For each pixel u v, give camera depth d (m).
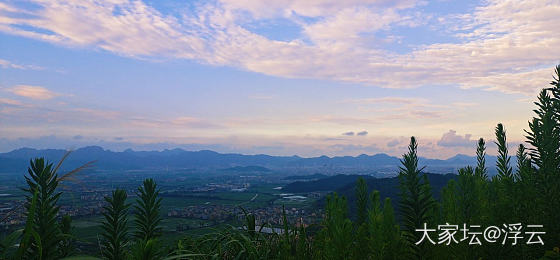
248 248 3.81
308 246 3.07
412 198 2.63
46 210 2.59
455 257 2.65
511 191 3.08
